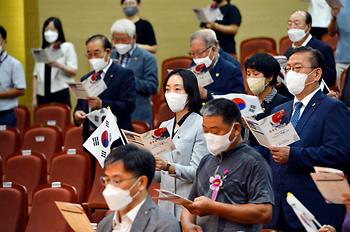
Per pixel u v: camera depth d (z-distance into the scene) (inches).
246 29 1027.9
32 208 546.9
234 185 386.9
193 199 405.7
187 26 1038.4
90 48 617.9
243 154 390.0
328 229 351.9
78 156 631.8
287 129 425.7
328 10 829.8
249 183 385.1
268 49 890.1
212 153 391.9
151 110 753.6
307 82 447.5
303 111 449.4
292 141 426.9
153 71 735.7
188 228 390.9
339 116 438.9
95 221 616.7
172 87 464.8
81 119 601.6
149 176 352.8
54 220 537.3
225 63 601.0
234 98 480.7
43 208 543.2
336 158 429.7
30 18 1021.2
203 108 396.5
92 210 621.3
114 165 347.9
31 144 730.2
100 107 595.2
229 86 593.9
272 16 1023.6
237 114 389.4
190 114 467.8
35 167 645.3
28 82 1014.4
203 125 390.6
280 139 427.2
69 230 534.0
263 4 1024.2
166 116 743.7
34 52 787.4
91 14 1029.8
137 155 349.7
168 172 443.5
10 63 787.4
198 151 457.4
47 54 785.6
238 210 377.4
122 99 614.9
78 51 1029.8
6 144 737.0
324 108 442.6
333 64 634.8
